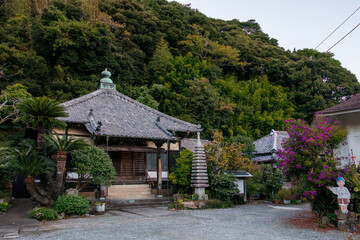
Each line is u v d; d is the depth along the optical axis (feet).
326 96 126.82
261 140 83.41
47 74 88.69
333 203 27.14
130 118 56.29
